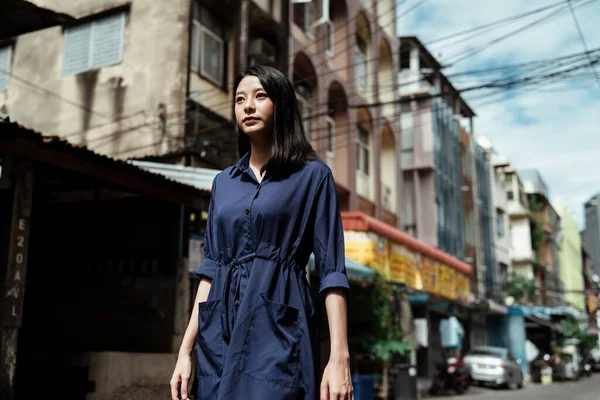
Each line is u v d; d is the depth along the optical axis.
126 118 11.93
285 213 1.63
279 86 1.74
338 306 1.60
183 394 1.65
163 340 8.20
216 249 1.70
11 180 5.94
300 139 1.72
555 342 32.72
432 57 26.62
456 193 27.53
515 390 20.19
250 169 1.71
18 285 6.00
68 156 6.23
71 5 13.02
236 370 1.50
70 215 8.71
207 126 12.07
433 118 25.11
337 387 1.50
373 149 19.75
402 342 12.34
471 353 21.95
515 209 40.06
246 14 13.10
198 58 12.10
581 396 16.33
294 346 1.52
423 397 15.69
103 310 8.46
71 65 12.85
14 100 13.35
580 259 64.44
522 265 40.06
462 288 20.39
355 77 19.19
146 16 12.23
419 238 24.11
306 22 16.56
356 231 13.16
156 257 8.41
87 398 7.00
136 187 7.07
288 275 1.60
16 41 13.60
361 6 19.56
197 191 7.91
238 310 1.55
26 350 7.68
